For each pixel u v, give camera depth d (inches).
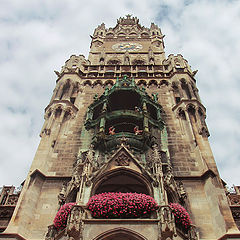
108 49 1911.9
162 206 698.2
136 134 1010.7
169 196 823.7
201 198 844.6
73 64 1546.5
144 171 836.6
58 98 1240.2
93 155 932.6
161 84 1403.8
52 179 908.0
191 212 805.2
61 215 734.5
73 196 819.4
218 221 766.5
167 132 1099.3
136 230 664.4
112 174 845.8
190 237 706.2
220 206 792.9
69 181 893.8
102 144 985.5
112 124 1098.7
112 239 691.4
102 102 1147.9
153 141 999.6
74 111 1200.8
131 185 908.6
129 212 705.6
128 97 1209.4
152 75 1471.5
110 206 709.9
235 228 738.8
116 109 1210.0
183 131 1096.2
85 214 706.2
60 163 971.9
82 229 667.4
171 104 1262.3
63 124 1138.0
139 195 733.3
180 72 1421.0
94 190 799.1
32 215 797.2
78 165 900.0
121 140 952.9
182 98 1238.9
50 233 721.6
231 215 772.0
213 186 847.7
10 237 711.1
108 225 675.4
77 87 1380.4
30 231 762.2
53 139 1044.5
